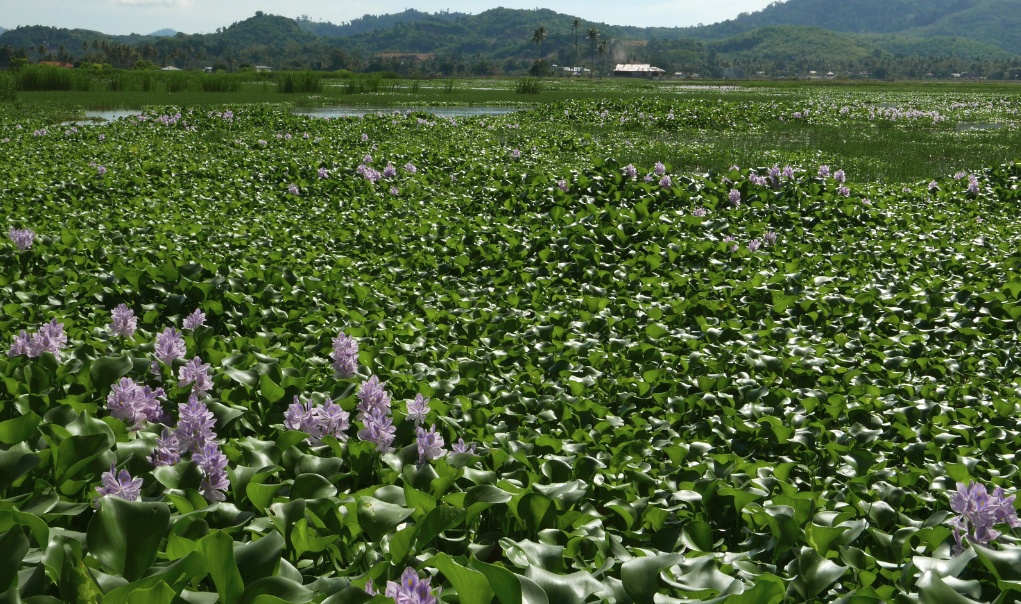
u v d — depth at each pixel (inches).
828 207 424.5
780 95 1911.9
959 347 236.1
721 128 1013.2
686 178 458.9
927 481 150.3
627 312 265.1
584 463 145.2
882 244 355.6
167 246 313.6
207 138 798.5
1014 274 299.1
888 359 221.5
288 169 532.1
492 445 159.9
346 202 446.0
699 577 100.3
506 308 263.3
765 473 148.2
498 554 121.4
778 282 293.0
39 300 246.2
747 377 207.2
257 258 309.7
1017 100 1713.8
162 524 97.0
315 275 288.2
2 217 358.9
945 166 666.8
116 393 141.2
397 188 483.5
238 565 92.9
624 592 97.6
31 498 111.9
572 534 118.8
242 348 203.3
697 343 231.9
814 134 928.9
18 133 792.9
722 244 340.2
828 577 103.1
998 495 118.0
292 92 1713.8
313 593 87.2
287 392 171.0
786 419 179.6
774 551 119.0
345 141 785.6
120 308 199.5
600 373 210.1
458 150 676.1
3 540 86.1
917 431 174.6
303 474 122.4
